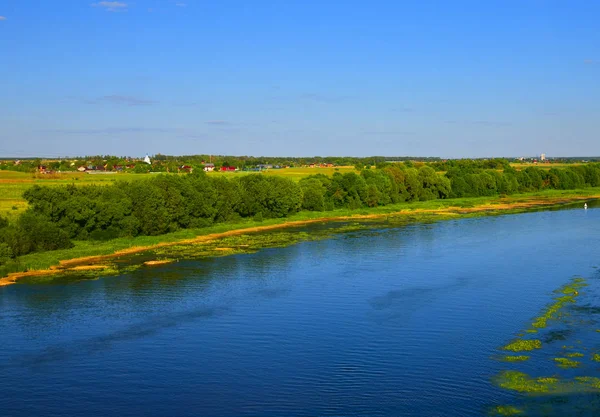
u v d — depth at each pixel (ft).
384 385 136.46
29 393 136.87
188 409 128.06
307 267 264.11
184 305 204.44
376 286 226.17
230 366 150.30
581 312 184.96
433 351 156.04
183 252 304.09
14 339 171.12
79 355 158.81
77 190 334.44
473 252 293.43
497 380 135.95
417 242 329.31
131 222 335.26
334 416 122.52
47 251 293.43
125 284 233.76
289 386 137.80
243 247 319.47
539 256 279.28
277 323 183.11
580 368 140.77
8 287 229.86
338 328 176.96
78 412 127.34
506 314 186.09
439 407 124.57
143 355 158.51
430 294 212.23
